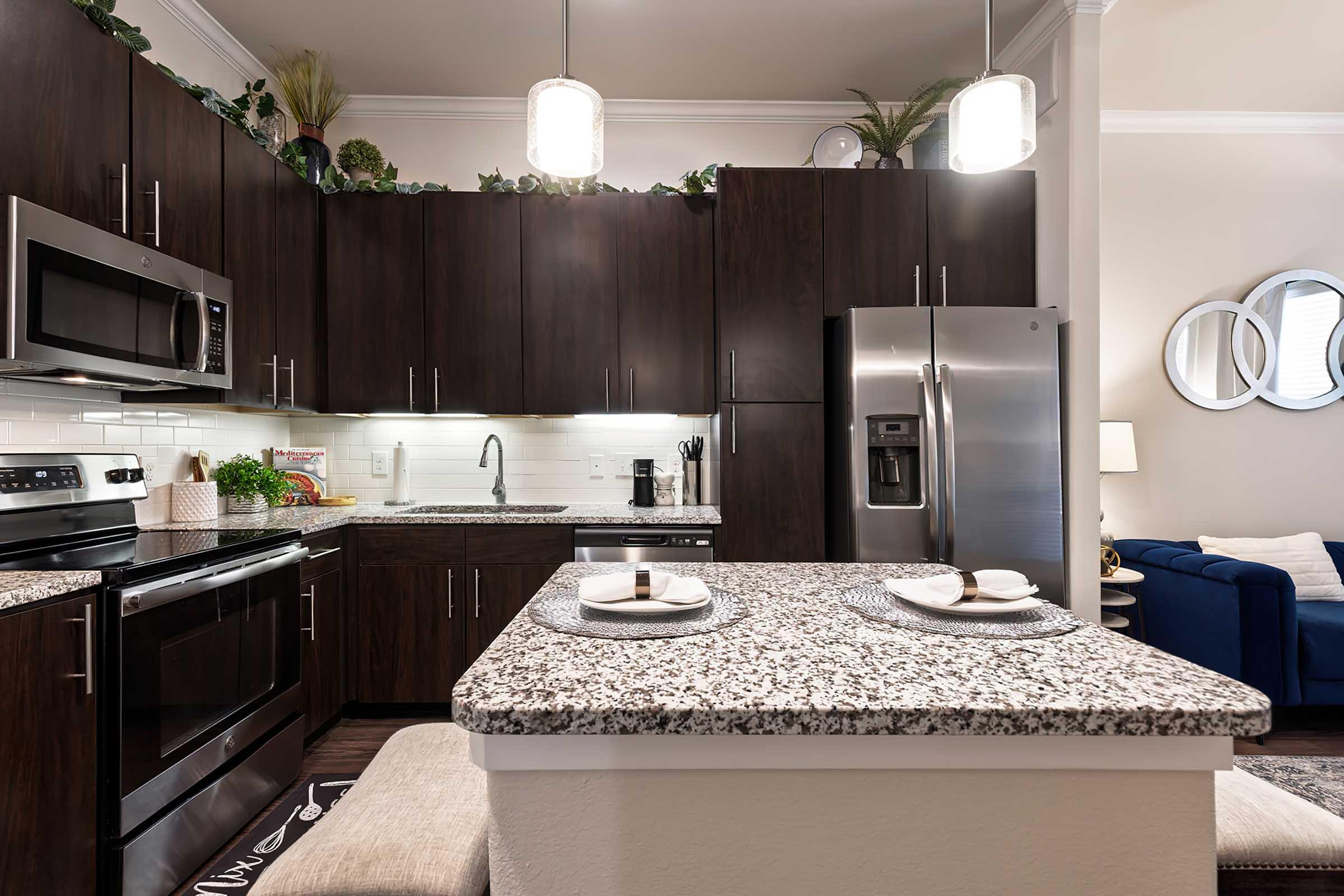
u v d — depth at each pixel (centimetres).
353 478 337
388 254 302
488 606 277
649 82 326
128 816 149
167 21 257
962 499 260
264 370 256
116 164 185
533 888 71
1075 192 268
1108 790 71
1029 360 264
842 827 71
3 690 124
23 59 158
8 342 148
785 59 308
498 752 70
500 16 275
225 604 184
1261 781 107
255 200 251
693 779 71
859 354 264
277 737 211
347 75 319
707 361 302
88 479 191
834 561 288
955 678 74
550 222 303
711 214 304
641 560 278
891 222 290
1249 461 362
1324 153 364
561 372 302
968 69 317
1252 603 265
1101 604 280
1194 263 363
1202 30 288
